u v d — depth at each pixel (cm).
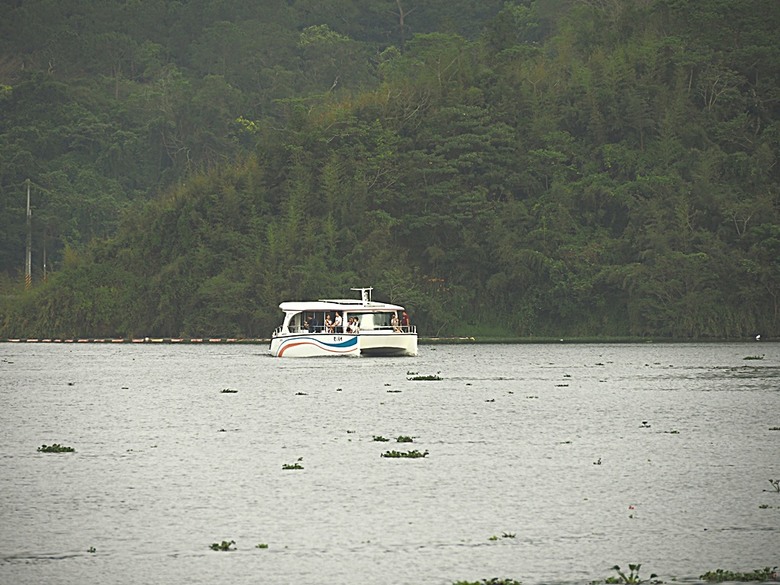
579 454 15312
